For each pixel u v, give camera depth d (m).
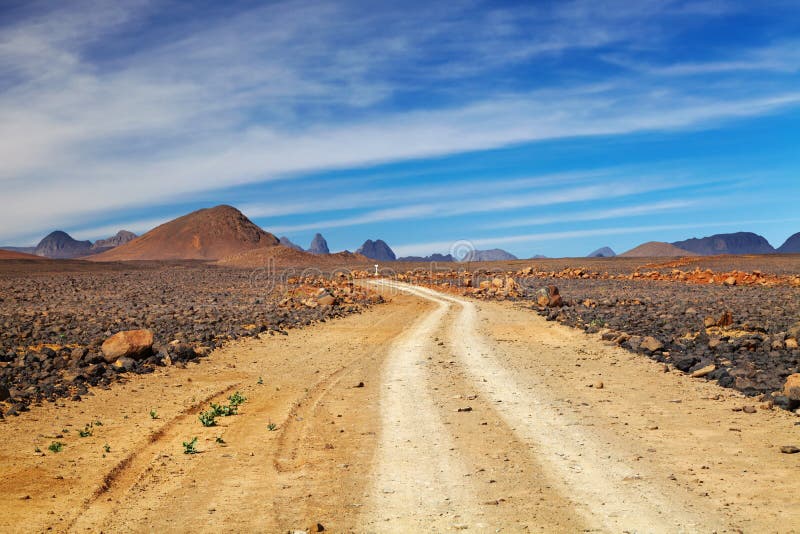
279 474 11.49
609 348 26.03
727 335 26.09
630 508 9.48
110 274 105.44
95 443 13.45
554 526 8.87
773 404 15.58
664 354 23.39
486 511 9.48
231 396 18.06
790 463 11.40
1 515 9.61
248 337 30.59
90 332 30.67
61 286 74.31
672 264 111.81
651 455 12.12
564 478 10.92
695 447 12.56
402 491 10.45
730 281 68.25
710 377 19.14
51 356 22.94
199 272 115.38
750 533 8.52
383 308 49.91
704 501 9.71
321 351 27.36
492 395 18.17
